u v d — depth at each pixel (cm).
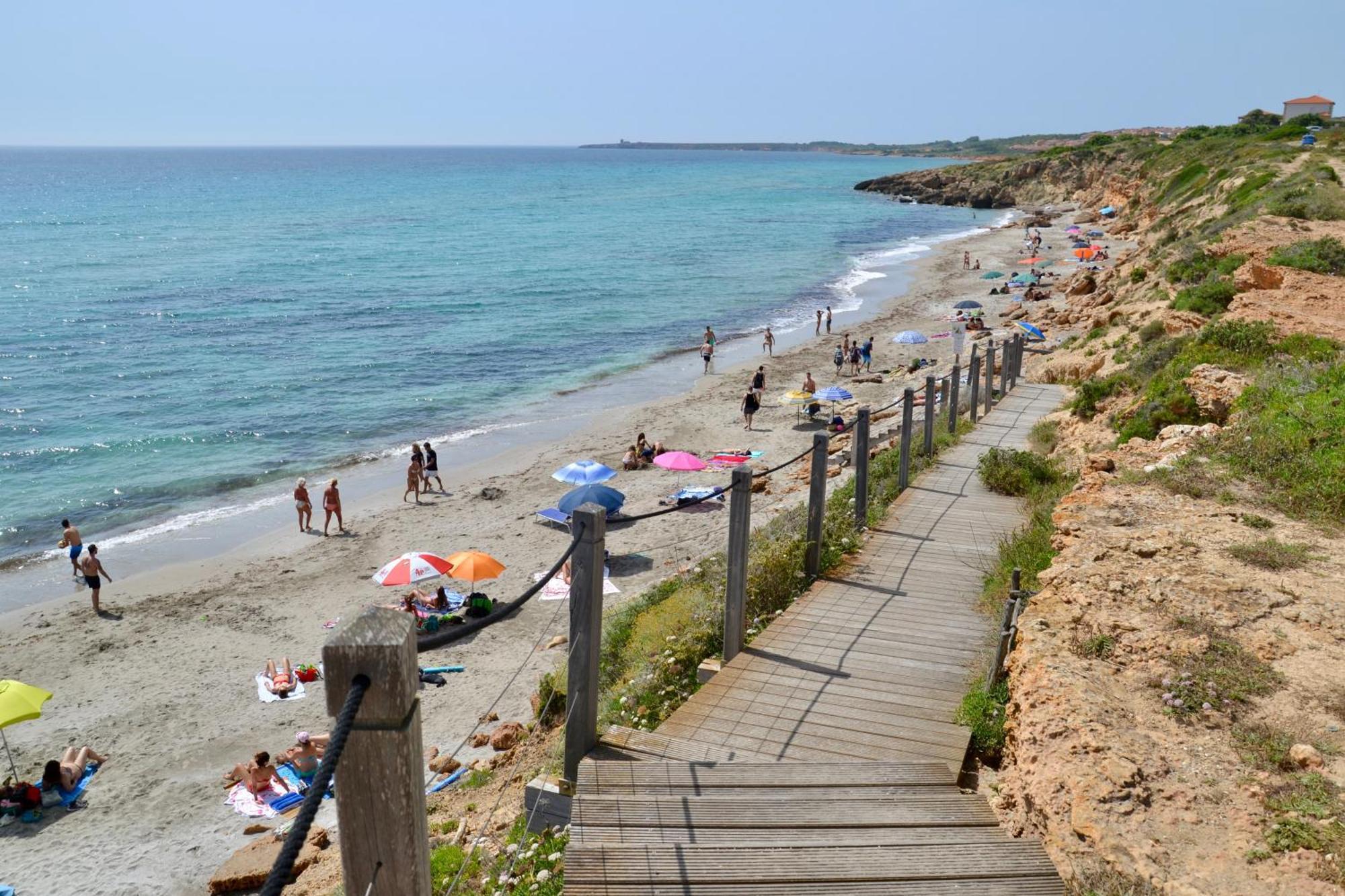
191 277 6353
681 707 735
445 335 4538
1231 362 1492
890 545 1167
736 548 813
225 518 2342
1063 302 4625
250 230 9694
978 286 5803
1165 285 2664
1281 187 3694
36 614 1828
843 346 3703
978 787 619
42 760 1344
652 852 475
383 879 271
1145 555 737
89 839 1180
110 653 1664
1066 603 670
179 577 1991
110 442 2906
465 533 2195
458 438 2977
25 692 1329
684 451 2747
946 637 874
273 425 3102
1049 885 433
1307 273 1997
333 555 2091
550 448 2841
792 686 766
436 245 8275
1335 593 648
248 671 1595
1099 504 883
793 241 8606
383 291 5800
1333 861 395
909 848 470
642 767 611
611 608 1535
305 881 1023
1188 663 563
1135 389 1717
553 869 612
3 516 2344
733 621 829
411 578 1709
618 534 2119
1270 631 594
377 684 254
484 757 1248
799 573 1037
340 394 3484
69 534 1944
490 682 1513
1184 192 6297
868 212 11975
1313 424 1005
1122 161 11200
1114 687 551
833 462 2386
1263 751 479
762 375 3212
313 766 1304
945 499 1389
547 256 7525
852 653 835
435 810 1027
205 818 1221
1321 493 847
